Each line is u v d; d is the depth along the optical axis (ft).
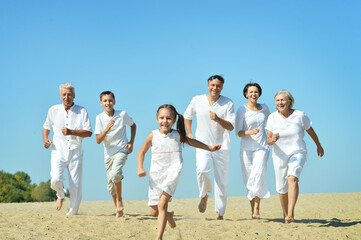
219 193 25.82
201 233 20.75
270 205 38.60
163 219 17.44
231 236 20.04
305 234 20.40
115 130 26.86
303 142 24.36
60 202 28.19
